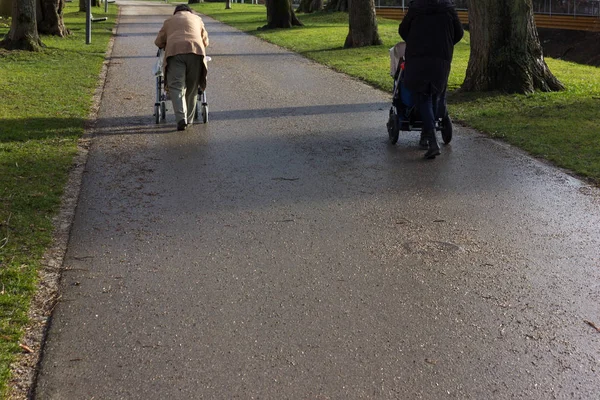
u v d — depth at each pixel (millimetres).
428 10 9117
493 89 13898
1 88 13859
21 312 4820
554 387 4016
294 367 4215
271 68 18531
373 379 4086
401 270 5629
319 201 7379
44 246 6012
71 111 11945
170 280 5426
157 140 10117
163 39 10852
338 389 3988
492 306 5008
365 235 6398
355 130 10906
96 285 5328
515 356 4344
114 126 11062
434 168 8695
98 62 18781
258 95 14195
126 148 9609
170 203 7281
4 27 28172
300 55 21750
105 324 4742
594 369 4203
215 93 14383
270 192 7684
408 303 5047
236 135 10492
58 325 4723
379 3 54469
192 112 11047
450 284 5363
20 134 9992
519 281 5422
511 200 7430
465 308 4977
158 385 4035
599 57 50812
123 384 4051
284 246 6125
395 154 9406
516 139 10047
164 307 4984
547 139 9938
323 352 4383
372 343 4492
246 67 18641
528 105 12586
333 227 6602
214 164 8820
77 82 15156
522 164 8859
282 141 10117
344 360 4293
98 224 6633
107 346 4465
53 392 3973
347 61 19734
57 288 5273
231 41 26438
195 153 9375
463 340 4531
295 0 69688
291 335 4594
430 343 4496
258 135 10500
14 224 6438
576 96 13266
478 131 10805
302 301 5078
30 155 8938
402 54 10094
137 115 11961
